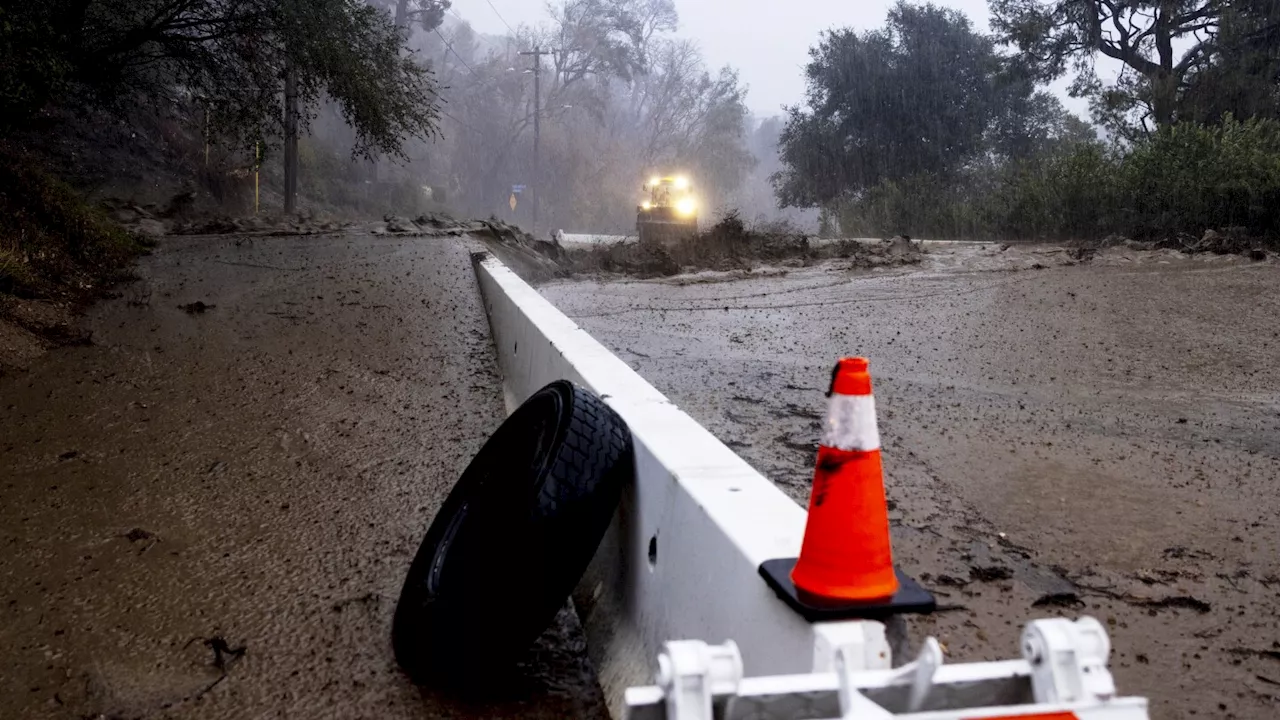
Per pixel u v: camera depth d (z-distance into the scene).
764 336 9.70
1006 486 5.07
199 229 16.56
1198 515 4.68
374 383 7.30
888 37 43.44
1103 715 1.57
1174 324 9.80
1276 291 11.08
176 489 5.02
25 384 6.95
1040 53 34.50
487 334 9.20
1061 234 18.36
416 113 18.30
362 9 17.67
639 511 3.21
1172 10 28.77
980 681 1.70
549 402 3.39
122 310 9.47
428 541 3.48
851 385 2.04
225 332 8.81
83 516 4.65
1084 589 3.85
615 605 3.39
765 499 2.67
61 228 11.09
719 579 2.48
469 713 3.00
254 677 3.22
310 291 10.91
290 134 19.28
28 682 3.21
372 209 46.91
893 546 4.23
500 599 2.91
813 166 44.06
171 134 30.77
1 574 4.02
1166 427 6.29
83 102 18.56
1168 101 28.36
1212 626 3.56
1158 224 16.53
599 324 10.57
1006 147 44.53
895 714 1.69
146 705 3.06
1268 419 6.49
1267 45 27.80
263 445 5.77
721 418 6.36
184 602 3.77
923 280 13.49
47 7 14.39
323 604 3.74
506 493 3.19
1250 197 15.41
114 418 6.24
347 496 4.95
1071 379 7.70
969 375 7.86
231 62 18.05
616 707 2.97
